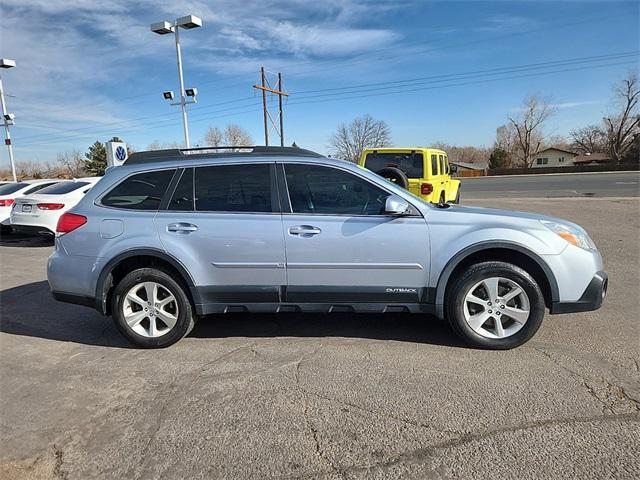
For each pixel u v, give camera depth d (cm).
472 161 10156
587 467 235
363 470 238
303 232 384
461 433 267
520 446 253
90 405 311
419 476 232
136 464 248
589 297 374
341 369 354
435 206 409
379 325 450
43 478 238
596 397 302
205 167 403
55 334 450
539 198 1823
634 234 909
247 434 272
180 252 392
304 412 294
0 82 2402
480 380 330
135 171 411
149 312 402
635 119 6369
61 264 409
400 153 1020
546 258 370
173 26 1889
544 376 333
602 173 4412
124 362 379
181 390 328
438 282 382
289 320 470
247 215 391
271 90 4028
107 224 401
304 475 235
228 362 373
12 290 628
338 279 388
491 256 392
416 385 325
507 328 382
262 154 404
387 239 380
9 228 1111
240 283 394
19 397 323
